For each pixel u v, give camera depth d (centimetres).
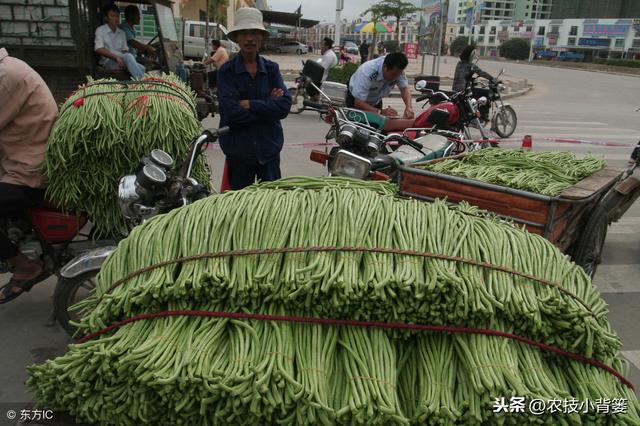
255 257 214
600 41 7712
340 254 211
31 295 401
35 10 621
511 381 197
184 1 2231
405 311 203
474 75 1052
